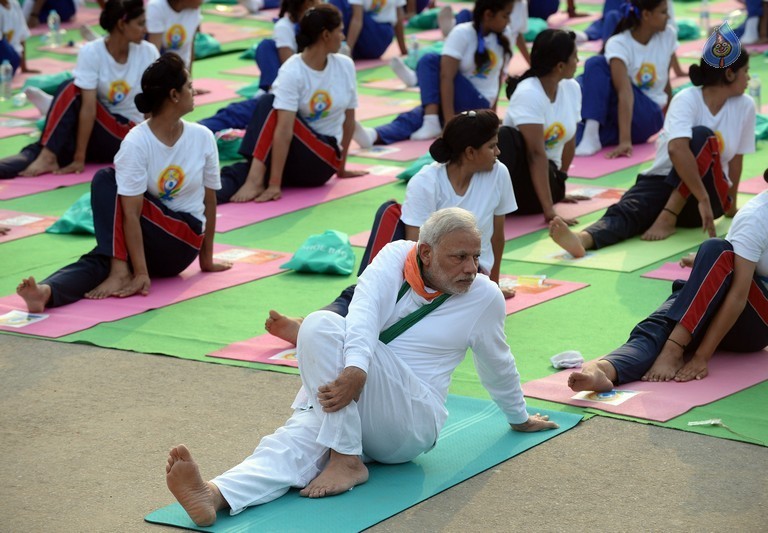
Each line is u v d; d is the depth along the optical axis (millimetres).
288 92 11031
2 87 15516
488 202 7551
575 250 9188
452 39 13219
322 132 11469
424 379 5641
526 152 10031
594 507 5309
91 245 9789
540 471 5680
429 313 5633
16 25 16453
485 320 5672
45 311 8164
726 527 5105
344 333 5422
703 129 9242
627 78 12750
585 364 6609
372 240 7496
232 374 7016
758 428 6074
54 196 11344
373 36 18297
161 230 8578
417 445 5648
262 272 9031
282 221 10461
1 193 11430
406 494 5441
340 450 5434
